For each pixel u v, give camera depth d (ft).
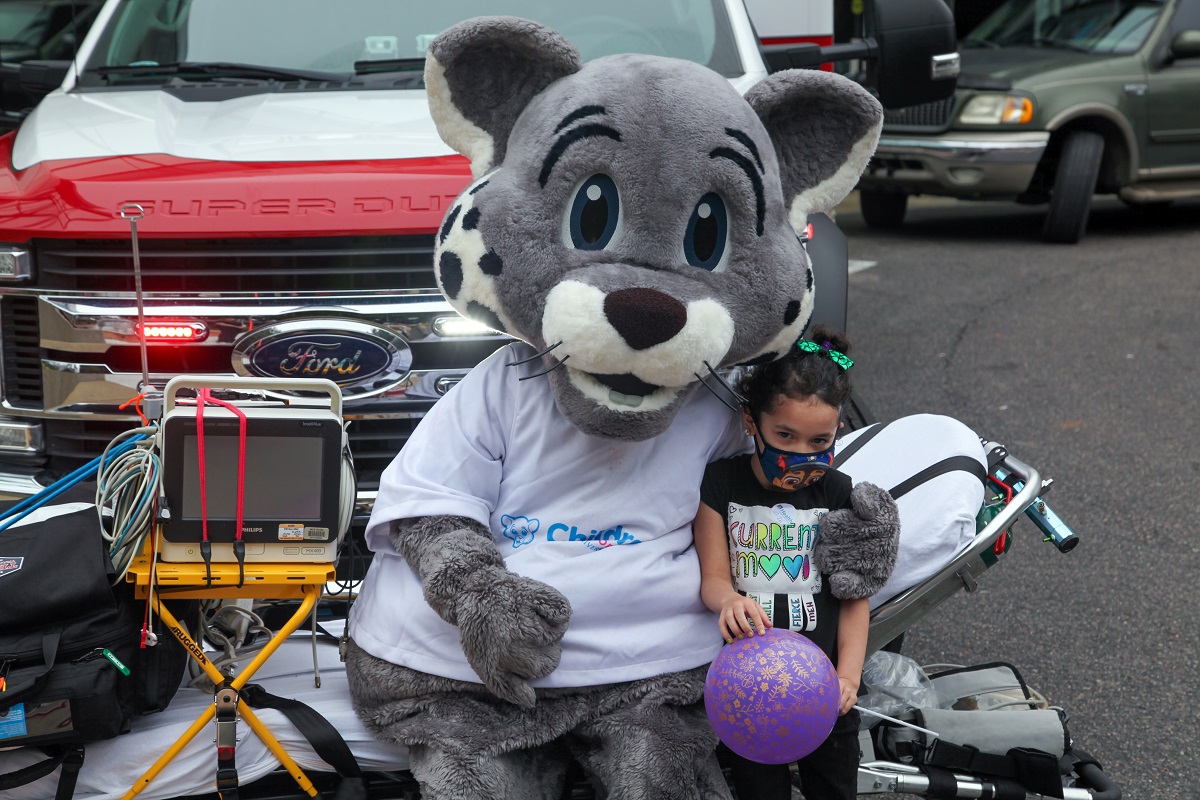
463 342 10.98
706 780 8.05
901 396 22.06
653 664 8.24
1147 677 13.23
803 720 7.62
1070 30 36.32
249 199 10.71
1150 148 34.63
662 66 7.95
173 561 7.93
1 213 10.94
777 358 8.35
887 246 35.40
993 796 8.95
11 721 7.68
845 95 8.26
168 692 8.25
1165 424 20.72
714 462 8.80
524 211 7.70
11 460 11.37
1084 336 25.75
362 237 10.75
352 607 8.90
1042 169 36.11
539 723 8.00
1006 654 13.71
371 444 11.16
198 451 7.78
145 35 15.15
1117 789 9.11
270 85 13.92
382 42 14.66
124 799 8.03
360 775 8.29
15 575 7.73
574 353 7.47
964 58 35.81
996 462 10.11
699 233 7.77
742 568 8.57
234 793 8.02
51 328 10.98
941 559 9.05
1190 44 33.86
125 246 10.79
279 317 10.80
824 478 8.75
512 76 8.18
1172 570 15.62
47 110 13.41
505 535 8.46
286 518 7.97
